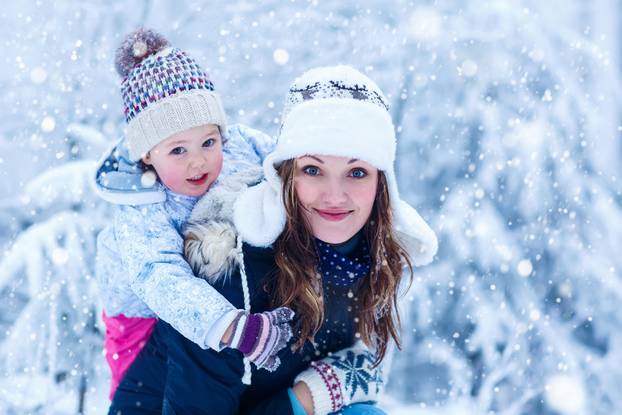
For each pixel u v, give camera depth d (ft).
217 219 6.53
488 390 18.88
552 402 18.16
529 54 19.30
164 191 7.13
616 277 20.77
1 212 18.94
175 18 19.35
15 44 17.62
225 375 6.02
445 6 20.90
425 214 20.93
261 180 6.89
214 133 7.50
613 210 21.02
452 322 20.48
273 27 19.16
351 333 6.69
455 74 20.66
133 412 6.79
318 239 6.13
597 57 21.65
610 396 20.53
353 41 19.80
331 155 5.70
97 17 18.44
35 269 15.93
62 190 16.79
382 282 6.45
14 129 17.90
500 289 20.18
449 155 21.06
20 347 15.75
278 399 6.15
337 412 6.18
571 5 24.94
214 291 5.97
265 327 5.75
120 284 7.73
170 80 7.43
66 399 15.40
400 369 20.71
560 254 20.81
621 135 21.76
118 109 17.21
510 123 17.88
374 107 5.86
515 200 20.95
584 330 21.59
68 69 16.87
